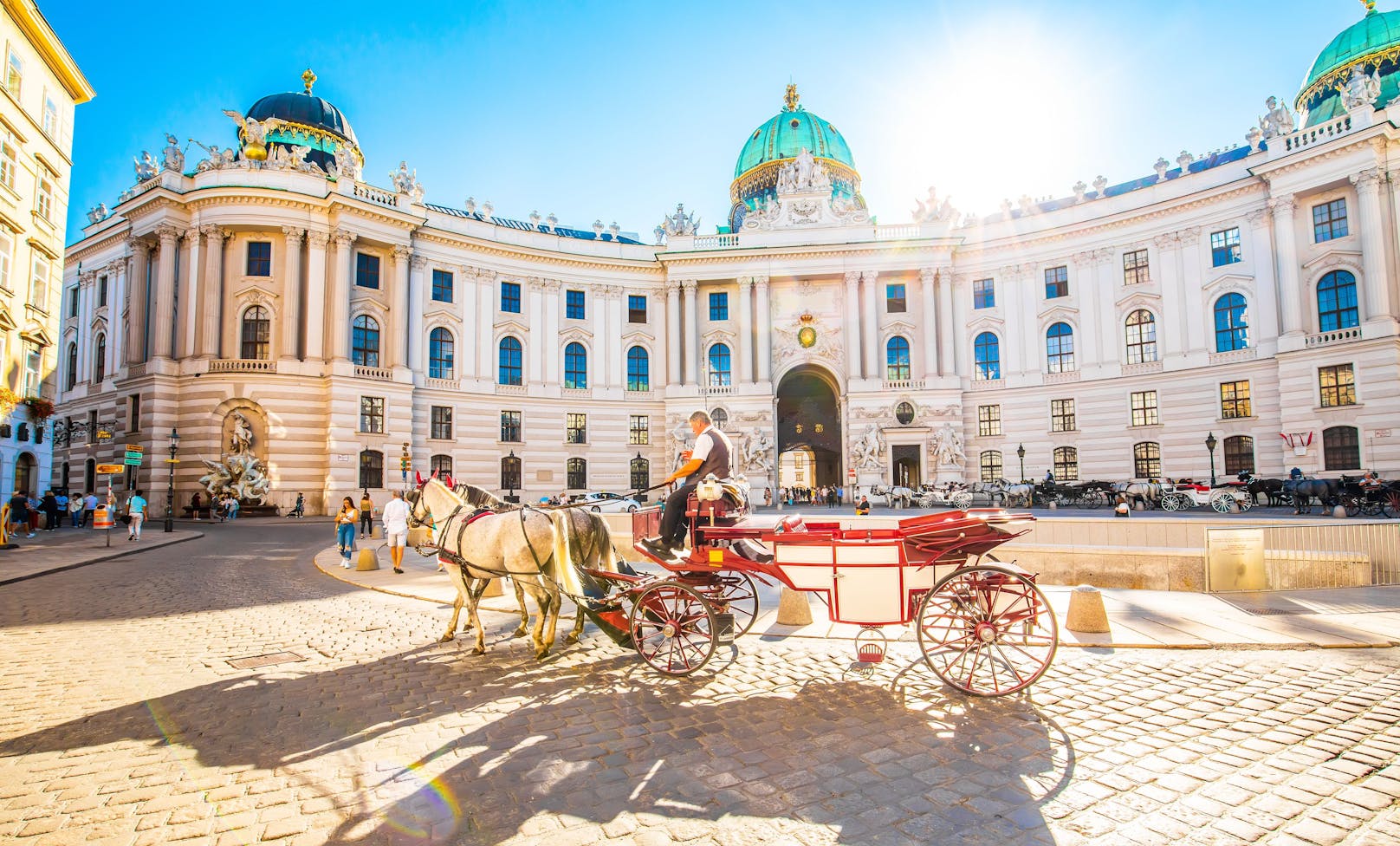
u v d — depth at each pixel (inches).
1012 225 1957.4
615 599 343.6
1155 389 1727.4
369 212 1749.5
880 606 300.0
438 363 1910.7
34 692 304.8
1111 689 293.9
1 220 1063.6
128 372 1738.4
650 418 2113.7
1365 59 1619.1
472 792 203.6
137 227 1760.6
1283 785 202.8
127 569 754.8
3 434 1128.2
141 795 203.2
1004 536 293.4
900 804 193.6
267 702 289.9
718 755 229.6
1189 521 601.0
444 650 382.6
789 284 2102.6
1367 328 1400.1
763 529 321.1
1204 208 1681.8
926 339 1991.9
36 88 1148.5
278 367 1642.5
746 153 2630.4
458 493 394.9
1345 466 1413.6
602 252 2126.0
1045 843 172.4
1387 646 355.6
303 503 1622.8
